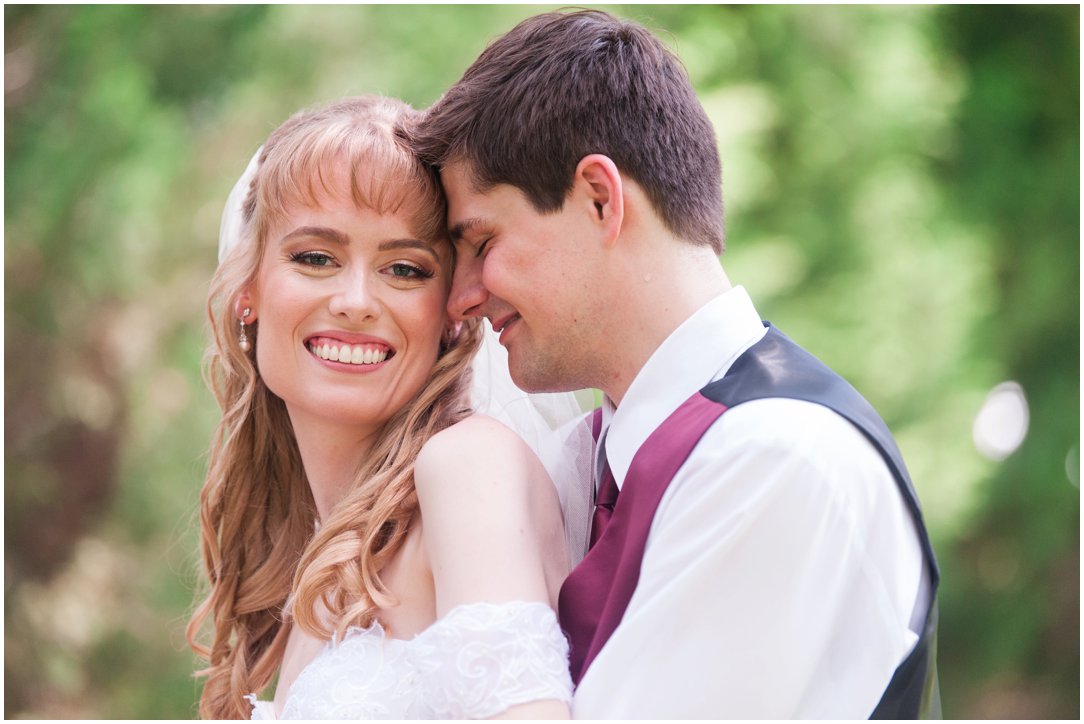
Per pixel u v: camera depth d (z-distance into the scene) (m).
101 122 5.66
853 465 1.53
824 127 5.85
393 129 1.83
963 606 6.56
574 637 1.63
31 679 5.78
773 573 1.47
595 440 1.97
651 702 1.46
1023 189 6.40
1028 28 6.56
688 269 1.74
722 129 5.54
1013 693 6.57
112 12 5.79
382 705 1.67
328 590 1.78
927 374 5.98
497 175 1.73
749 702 1.46
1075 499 6.40
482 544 1.60
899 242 5.94
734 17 5.83
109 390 5.79
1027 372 6.48
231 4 5.76
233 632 2.23
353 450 1.93
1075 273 6.29
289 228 1.82
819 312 5.82
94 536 5.88
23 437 5.82
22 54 5.83
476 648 1.50
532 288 1.72
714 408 1.60
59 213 5.70
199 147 5.70
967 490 6.10
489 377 1.96
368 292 1.80
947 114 6.20
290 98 5.59
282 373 1.86
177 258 5.71
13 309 5.76
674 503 1.56
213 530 2.20
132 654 5.82
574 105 1.70
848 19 5.88
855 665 1.49
